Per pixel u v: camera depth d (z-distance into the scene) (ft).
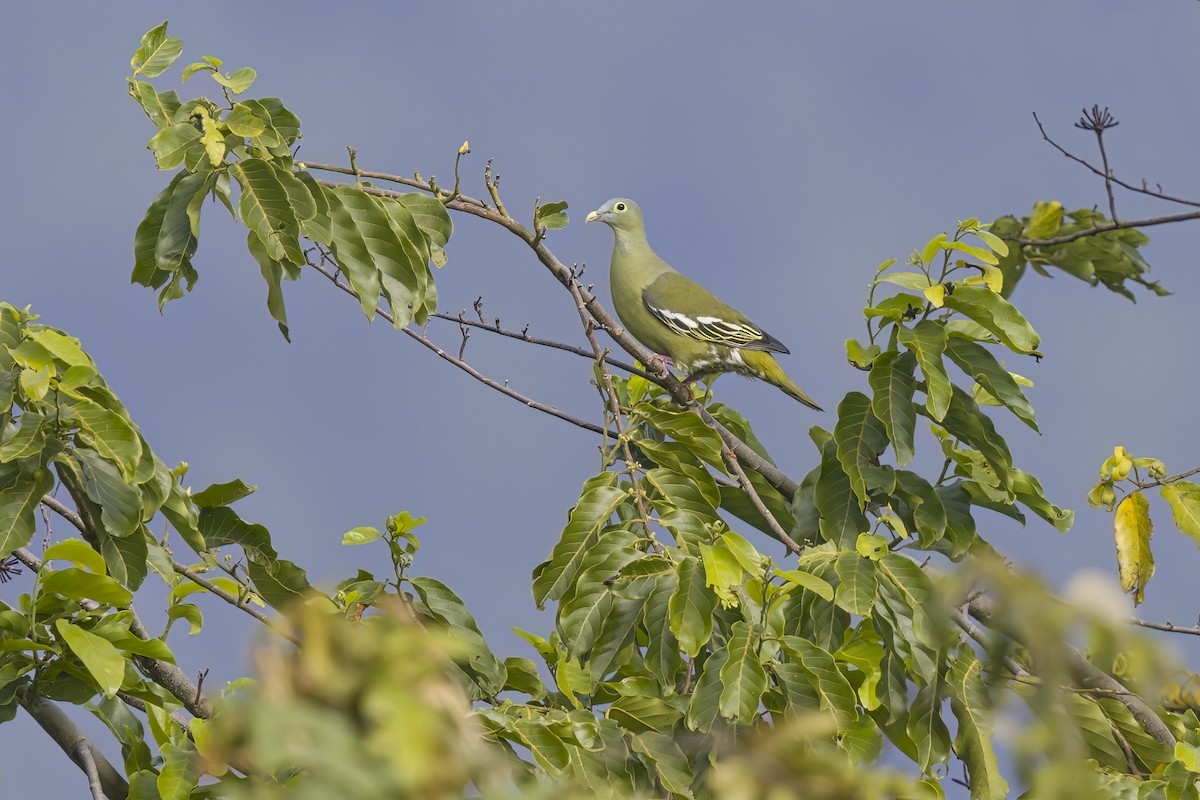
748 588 29.86
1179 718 32.91
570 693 28.94
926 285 34.68
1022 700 31.17
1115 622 12.33
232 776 23.68
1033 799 20.79
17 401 26.94
